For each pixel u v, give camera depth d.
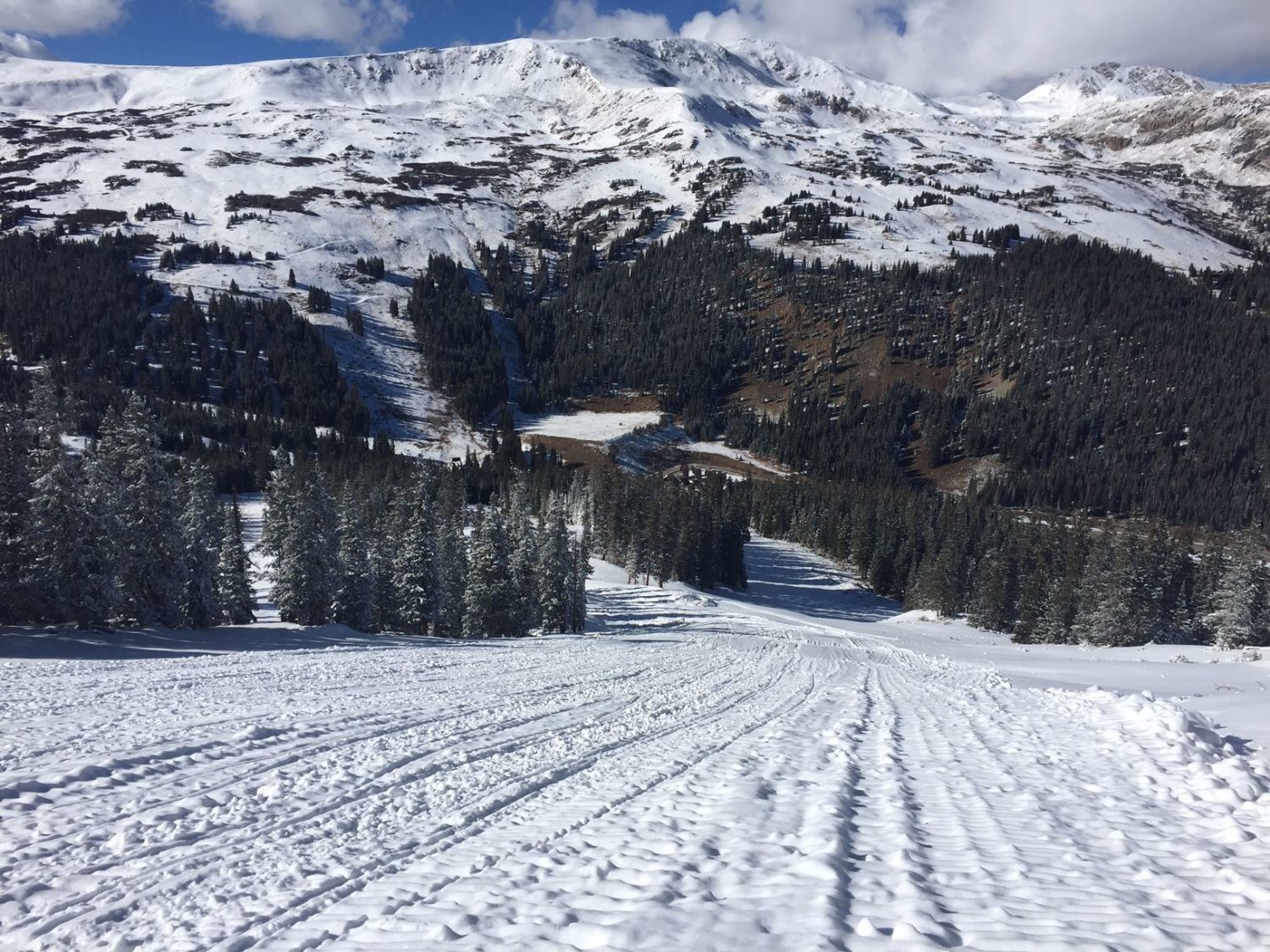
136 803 6.83
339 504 40.94
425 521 39.09
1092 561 50.84
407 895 4.89
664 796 7.21
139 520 27.97
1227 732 12.27
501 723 11.26
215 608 31.20
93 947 4.32
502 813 6.84
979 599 61.12
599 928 4.04
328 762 8.44
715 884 4.73
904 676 23.48
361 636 30.08
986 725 12.27
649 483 86.25
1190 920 4.03
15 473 24.44
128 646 22.20
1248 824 6.21
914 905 4.26
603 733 10.87
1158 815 6.53
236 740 9.23
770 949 3.72
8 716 10.20
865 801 6.90
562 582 46.03
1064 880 4.74
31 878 5.23
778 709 14.09
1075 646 47.19
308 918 4.63
